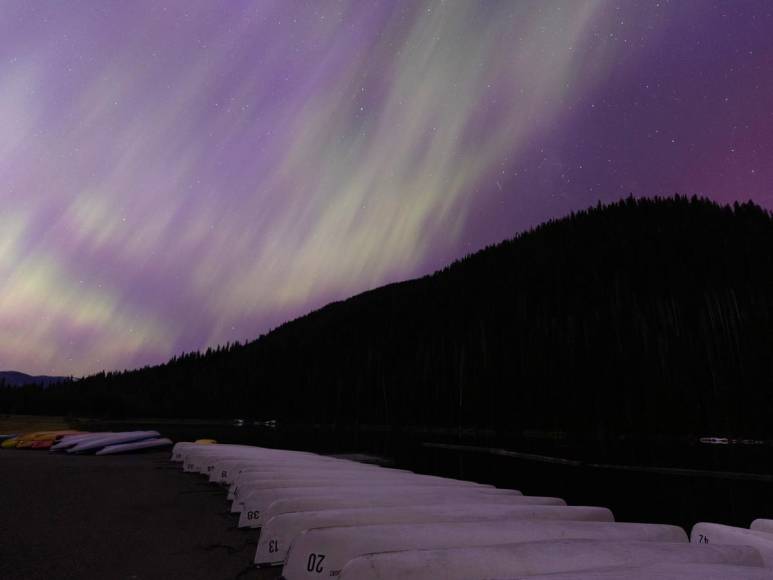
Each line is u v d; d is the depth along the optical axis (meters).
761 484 16.22
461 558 3.91
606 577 3.23
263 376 113.00
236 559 5.00
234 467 9.87
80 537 5.57
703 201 141.75
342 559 4.45
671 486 15.81
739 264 87.31
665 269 95.56
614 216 151.25
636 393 59.88
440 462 23.42
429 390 84.06
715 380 55.88
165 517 6.76
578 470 20.59
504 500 6.84
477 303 117.19
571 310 90.25
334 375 104.12
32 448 18.14
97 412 73.44
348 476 8.42
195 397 103.31
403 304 143.75
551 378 69.81
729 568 3.39
